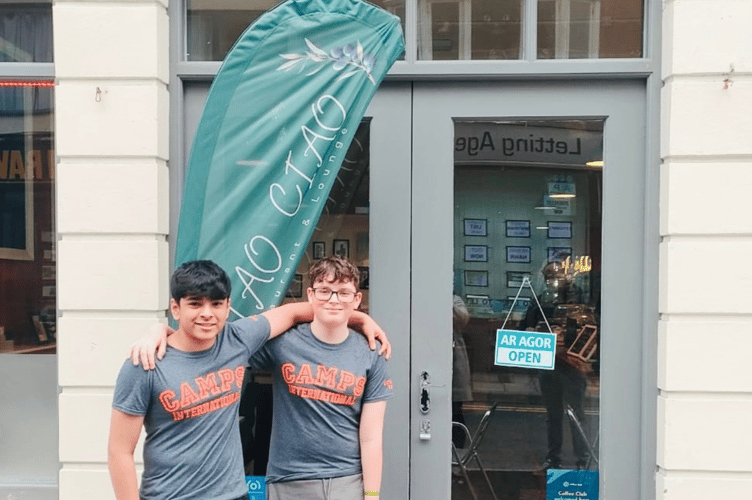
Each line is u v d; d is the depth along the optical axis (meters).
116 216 3.32
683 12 3.23
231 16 3.55
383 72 3.04
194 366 2.36
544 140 3.55
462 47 3.51
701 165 3.23
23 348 3.66
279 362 2.66
